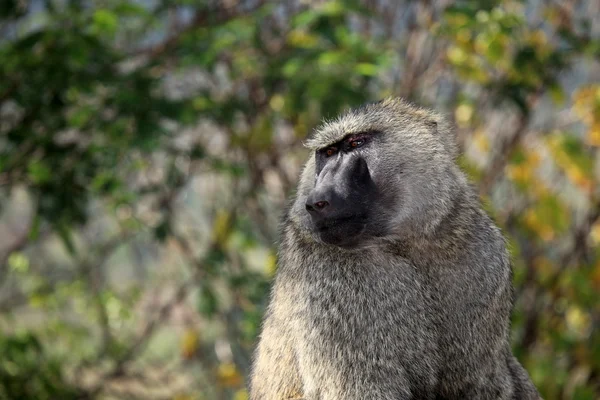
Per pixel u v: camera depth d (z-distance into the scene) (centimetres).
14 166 1136
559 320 1259
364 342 618
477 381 648
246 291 1216
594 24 1316
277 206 1354
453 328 637
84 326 1480
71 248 1144
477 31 1110
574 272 1195
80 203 1158
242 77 1209
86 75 1088
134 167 1142
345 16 1129
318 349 627
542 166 1384
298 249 652
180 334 1650
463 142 1230
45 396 1214
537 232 1237
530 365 1161
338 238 623
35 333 1289
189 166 1314
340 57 1038
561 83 1295
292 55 1134
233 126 1217
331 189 630
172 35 1257
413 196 643
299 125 1267
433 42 1250
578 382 1235
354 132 657
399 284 627
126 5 1084
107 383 1368
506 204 1277
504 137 1244
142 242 1559
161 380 1432
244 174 1190
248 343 1204
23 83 1101
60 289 1367
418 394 632
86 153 1115
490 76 1223
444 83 1341
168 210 1255
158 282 1474
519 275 1169
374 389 614
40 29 1052
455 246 641
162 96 1113
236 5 1260
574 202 1394
